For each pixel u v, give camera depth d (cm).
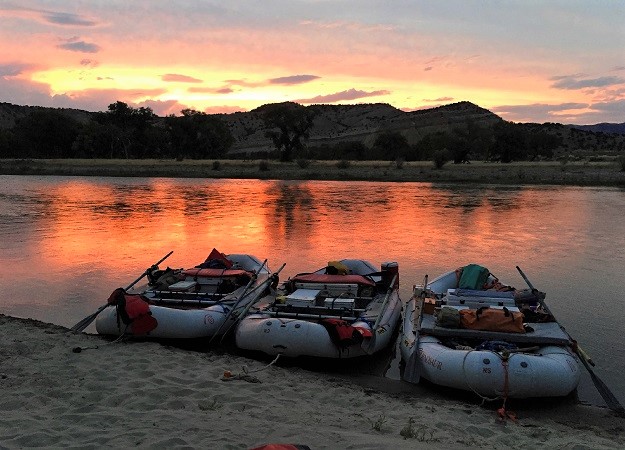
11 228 2392
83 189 4419
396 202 3450
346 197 3769
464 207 3184
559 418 766
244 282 1200
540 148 9531
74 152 9444
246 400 707
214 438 552
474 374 797
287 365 939
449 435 626
